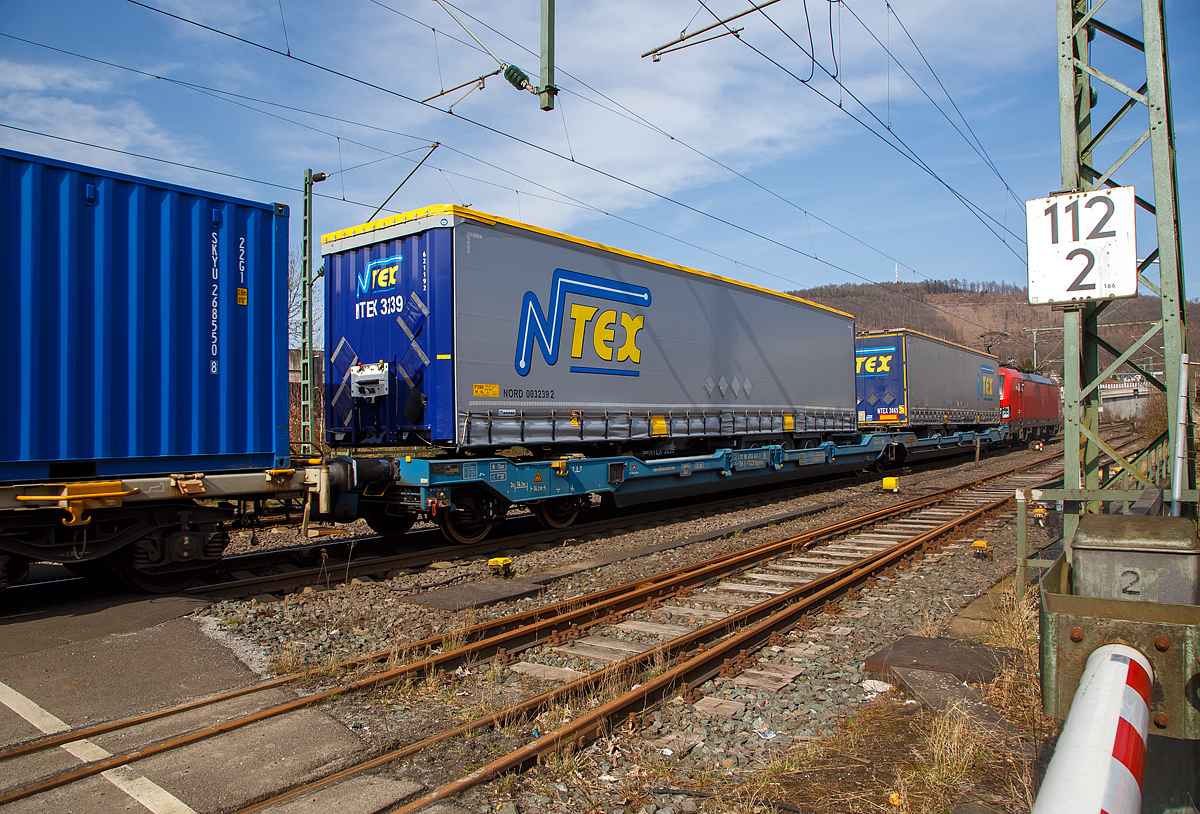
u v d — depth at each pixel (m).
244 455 7.11
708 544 10.32
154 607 6.12
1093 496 5.55
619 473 11.42
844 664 5.43
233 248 7.07
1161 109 5.61
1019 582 5.76
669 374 12.62
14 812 3.16
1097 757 1.38
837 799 3.40
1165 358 5.69
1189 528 2.43
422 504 8.67
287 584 7.32
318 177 15.15
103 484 6.03
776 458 15.36
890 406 22.47
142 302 6.41
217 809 3.21
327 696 4.45
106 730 3.95
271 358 7.33
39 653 5.05
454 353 8.99
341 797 3.35
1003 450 34.97
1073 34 5.93
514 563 8.82
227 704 4.39
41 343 5.87
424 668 4.96
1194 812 2.38
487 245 9.47
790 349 16.27
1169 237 5.62
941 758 3.67
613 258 11.51
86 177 6.15
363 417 10.04
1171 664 1.87
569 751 3.83
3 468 5.72
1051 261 5.51
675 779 3.68
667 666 5.21
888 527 11.67
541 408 10.16
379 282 9.79
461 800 3.35
